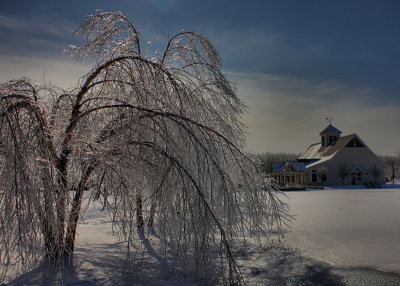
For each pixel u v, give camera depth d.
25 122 6.14
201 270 6.30
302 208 18.33
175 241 6.64
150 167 6.89
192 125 7.31
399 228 11.71
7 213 5.24
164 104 7.33
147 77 7.65
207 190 6.69
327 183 43.47
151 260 7.91
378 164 43.72
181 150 6.93
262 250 9.04
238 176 8.05
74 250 8.55
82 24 9.57
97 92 8.12
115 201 6.48
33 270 6.57
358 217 14.59
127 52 8.40
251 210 7.41
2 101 5.99
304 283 6.47
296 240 10.15
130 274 6.80
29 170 5.41
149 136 7.38
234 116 9.70
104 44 9.23
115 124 7.21
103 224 13.46
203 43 10.74
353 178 43.44
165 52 11.24
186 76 9.02
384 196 26.28
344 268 7.30
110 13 10.00
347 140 43.91
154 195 6.47
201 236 6.04
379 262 7.67
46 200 5.60
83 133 7.34
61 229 5.89
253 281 6.68
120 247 9.05
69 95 7.27
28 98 6.36
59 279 6.31
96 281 6.32
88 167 7.01
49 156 5.87
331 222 13.35
